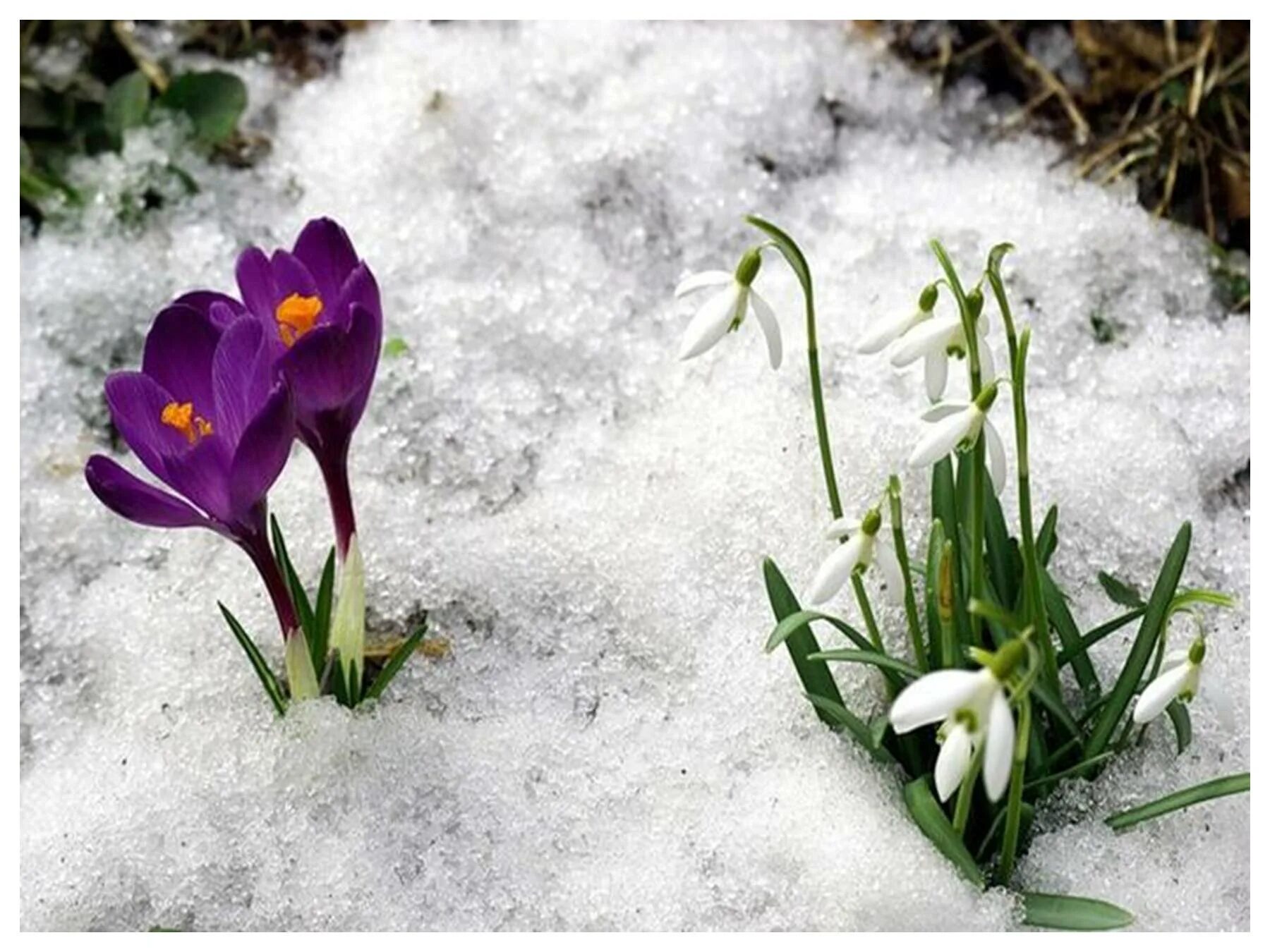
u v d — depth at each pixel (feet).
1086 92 3.02
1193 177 2.94
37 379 2.75
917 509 2.47
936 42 3.08
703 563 2.50
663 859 2.30
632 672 2.46
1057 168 2.95
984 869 2.26
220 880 2.32
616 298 2.82
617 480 2.60
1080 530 2.53
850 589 2.40
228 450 2.14
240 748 2.37
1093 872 2.25
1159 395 2.71
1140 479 2.58
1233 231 2.92
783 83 3.02
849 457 2.51
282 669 2.45
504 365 2.76
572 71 3.04
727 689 2.39
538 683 2.47
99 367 2.78
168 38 3.07
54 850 2.33
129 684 2.47
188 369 2.21
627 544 2.53
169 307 2.19
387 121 2.95
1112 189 2.92
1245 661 2.42
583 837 2.33
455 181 2.94
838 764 2.31
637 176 2.94
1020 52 3.05
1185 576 2.53
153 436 2.17
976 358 2.09
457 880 2.32
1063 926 2.17
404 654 2.38
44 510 2.64
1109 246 2.85
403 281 2.84
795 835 2.27
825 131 3.00
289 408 2.11
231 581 2.51
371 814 2.35
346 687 2.38
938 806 2.22
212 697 2.43
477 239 2.88
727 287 2.13
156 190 2.91
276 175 2.95
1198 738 2.33
